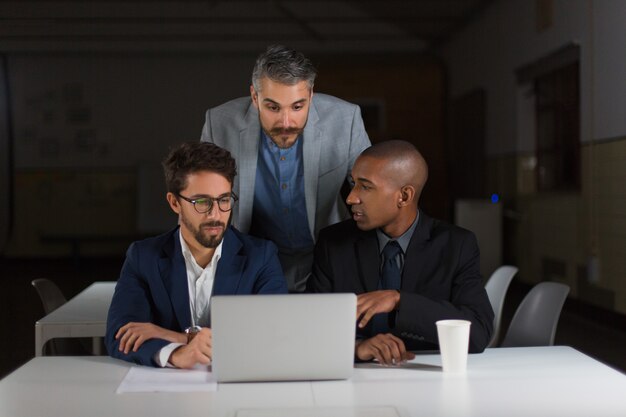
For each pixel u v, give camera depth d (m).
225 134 2.74
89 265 11.09
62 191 11.55
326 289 2.42
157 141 11.54
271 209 2.78
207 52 11.40
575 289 6.95
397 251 2.36
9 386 1.86
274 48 2.25
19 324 6.38
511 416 1.64
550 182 7.77
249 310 1.85
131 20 11.22
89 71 11.43
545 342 2.59
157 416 1.64
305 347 1.87
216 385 1.86
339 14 11.35
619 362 4.94
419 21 10.79
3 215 11.32
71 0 11.06
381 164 2.22
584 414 1.65
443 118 11.75
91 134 11.50
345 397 1.77
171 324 2.26
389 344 2.08
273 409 1.68
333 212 2.79
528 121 8.36
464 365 1.99
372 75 11.65
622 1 5.97
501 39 8.97
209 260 2.30
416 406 1.70
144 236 11.62
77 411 1.67
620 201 6.07
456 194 11.15
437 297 2.33
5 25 10.93
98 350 3.41
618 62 6.08
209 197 2.09
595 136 6.53
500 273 3.33
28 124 11.42
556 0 7.29
